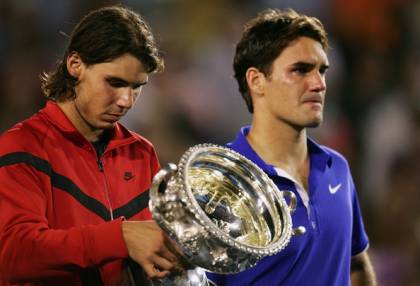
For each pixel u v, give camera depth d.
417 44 38.16
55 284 11.92
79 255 10.77
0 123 33.25
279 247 11.04
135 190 12.80
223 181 11.95
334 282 13.82
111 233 10.73
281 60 13.74
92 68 11.90
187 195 10.39
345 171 14.65
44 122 12.42
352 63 37.16
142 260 10.71
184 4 37.25
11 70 35.12
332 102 35.06
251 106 14.41
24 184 11.64
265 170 13.73
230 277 13.43
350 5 38.06
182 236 10.41
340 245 13.93
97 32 11.87
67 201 12.05
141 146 13.27
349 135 33.72
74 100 12.45
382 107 34.38
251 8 37.69
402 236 25.61
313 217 13.73
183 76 33.78
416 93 35.06
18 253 10.98
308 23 13.84
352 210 14.66
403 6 38.59
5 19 37.09
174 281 11.48
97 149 12.80
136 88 12.07
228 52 35.28
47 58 36.12
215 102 33.62
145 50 11.90
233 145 14.14
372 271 15.60
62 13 37.34
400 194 26.61
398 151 31.56
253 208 11.87
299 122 13.70
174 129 32.03
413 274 24.53
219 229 10.48
